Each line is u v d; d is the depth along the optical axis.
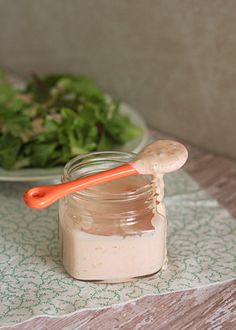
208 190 0.82
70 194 0.63
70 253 0.64
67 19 1.08
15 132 0.81
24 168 0.80
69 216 0.64
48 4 1.10
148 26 0.95
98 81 1.07
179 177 0.83
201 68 0.90
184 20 0.90
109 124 0.86
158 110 0.99
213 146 0.92
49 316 0.60
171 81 0.95
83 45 1.07
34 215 0.75
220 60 0.87
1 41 1.22
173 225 0.74
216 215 0.76
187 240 0.71
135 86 1.01
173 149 0.63
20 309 0.61
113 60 1.03
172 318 0.61
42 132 0.82
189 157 0.91
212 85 0.90
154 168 0.62
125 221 0.63
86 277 0.64
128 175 0.62
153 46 0.96
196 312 0.61
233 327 0.60
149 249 0.63
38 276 0.65
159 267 0.65
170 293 0.63
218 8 0.85
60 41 1.11
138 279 0.65
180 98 0.95
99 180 0.62
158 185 0.64
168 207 0.77
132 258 0.63
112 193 0.62
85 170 0.67
